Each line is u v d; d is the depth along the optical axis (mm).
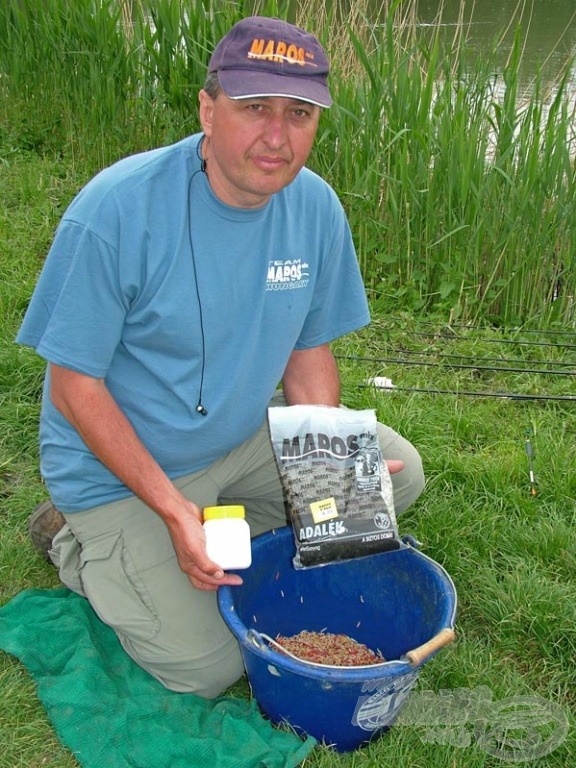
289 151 1915
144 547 2232
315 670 1870
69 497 2262
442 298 4406
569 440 3377
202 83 5012
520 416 3588
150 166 2000
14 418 3268
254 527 2725
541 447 3260
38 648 2273
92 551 2246
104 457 2082
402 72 4383
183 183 2004
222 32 4898
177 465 2301
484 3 9977
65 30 5871
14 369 3525
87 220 1955
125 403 2186
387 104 4484
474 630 2527
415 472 2557
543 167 4148
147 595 2209
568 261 4270
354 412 2217
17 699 2174
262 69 1814
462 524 2891
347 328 2520
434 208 4414
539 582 2582
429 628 2186
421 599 2240
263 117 1864
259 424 2373
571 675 2357
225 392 2184
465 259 4398
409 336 4238
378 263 4645
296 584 2391
